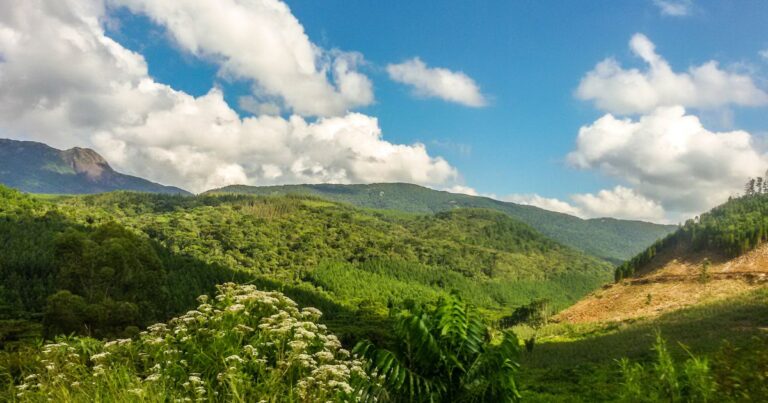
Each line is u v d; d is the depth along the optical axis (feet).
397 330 14.73
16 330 113.70
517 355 14.44
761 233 474.49
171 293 267.18
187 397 16.33
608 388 127.03
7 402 17.74
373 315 403.75
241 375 17.15
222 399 16.93
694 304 394.32
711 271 468.75
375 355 14.56
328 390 17.63
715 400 19.02
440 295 15.31
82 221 615.98
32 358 20.42
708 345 157.38
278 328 20.20
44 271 300.61
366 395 14.48
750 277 422.82
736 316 258.98
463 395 14.29
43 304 244.83
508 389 14.30
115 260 159.63
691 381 20.83
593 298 522.47
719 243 508.12
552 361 220.02
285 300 22.82
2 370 19.88
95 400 16.39
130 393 16.60
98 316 131.85
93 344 21.11
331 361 20.34
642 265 571.69
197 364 18.90
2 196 586.04
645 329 288.71
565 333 383.04
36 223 469.98
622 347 224.33
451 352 14.47
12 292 250.37
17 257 308.19
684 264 516.73
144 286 169.68
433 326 14.46
